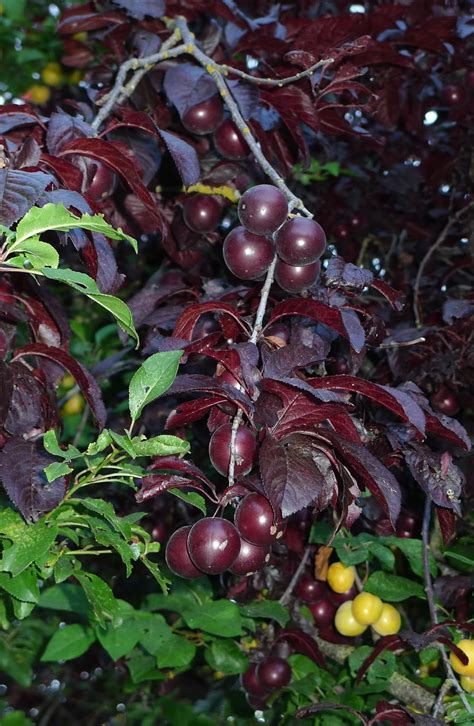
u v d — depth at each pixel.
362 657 1.04
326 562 1.07
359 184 1.38
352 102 1.13
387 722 1.04
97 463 0.76
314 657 1.08
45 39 1.65
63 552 0.80
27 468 0.78
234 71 0.94
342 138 1.32
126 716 1.57
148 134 1.02
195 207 1.04
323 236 0.79
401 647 1.02
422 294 1.28
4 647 1.47
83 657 1.74
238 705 1.33
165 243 1.08
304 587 1.09
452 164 1.28
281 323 0.89
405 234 1.40
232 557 0.75
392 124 1.17
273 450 0.75
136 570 1.34
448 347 1.05
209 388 0.75
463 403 1.05
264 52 1.05
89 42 1.17
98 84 1.17
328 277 0.83
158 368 0.74
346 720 1.04
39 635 1.51
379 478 0.75
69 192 0.76
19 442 0.79
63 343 0.89
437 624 0.94
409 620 1.27
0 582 0.77
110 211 1.05
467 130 1.24
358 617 1.04
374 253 1.53
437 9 1.17
